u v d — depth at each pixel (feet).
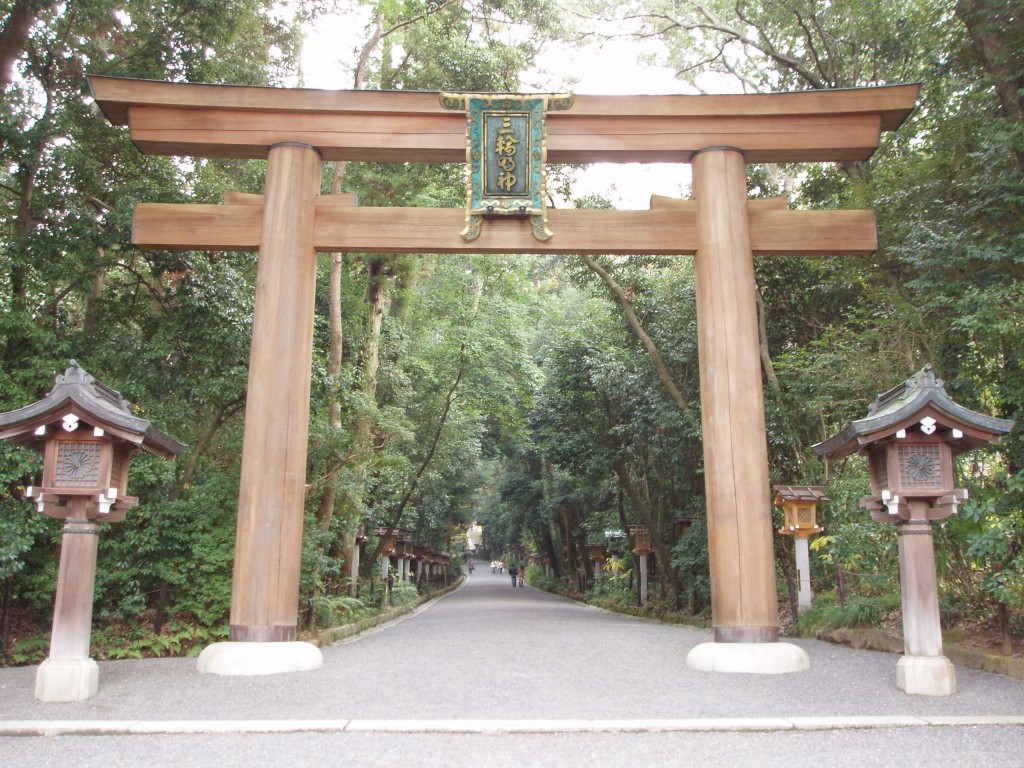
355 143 29.25
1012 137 28.19
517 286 72.64
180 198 38.22
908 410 20.44
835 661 25.75
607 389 59.21
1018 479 23.98
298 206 28.58
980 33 31.19
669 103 29.22
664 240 29.14
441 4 50.08
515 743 15.69
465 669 23.58
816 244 29.12
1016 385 26.66
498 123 29.01
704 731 16.58
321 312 51.37
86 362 35.01
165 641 31.32
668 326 49.96
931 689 19.89
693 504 53.78
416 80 50.85
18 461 30.25
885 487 21.67
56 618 20.62
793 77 49.29
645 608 58.80
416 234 29.09
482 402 78.02
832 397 39.65
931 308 31.55
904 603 21.15
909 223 32.42
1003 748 15.20
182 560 32.96
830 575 40.83
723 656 23.66
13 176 39.65
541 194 29.01
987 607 28.02
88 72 38.58
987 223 31.12
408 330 66.23
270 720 17.37
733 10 50.44
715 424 26.96
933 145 37.50
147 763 14.53
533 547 153.89
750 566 25.62
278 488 26.27
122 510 21.97
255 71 45.83
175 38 39.60
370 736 16.25
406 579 81.87
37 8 34.19
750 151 29.37
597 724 16.74
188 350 37.73
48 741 16.19
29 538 28.94
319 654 25.05
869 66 45.96
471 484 110.01
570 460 65.77
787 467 44.68
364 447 44.37
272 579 25.58
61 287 38.93
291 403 27.07
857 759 14.58
